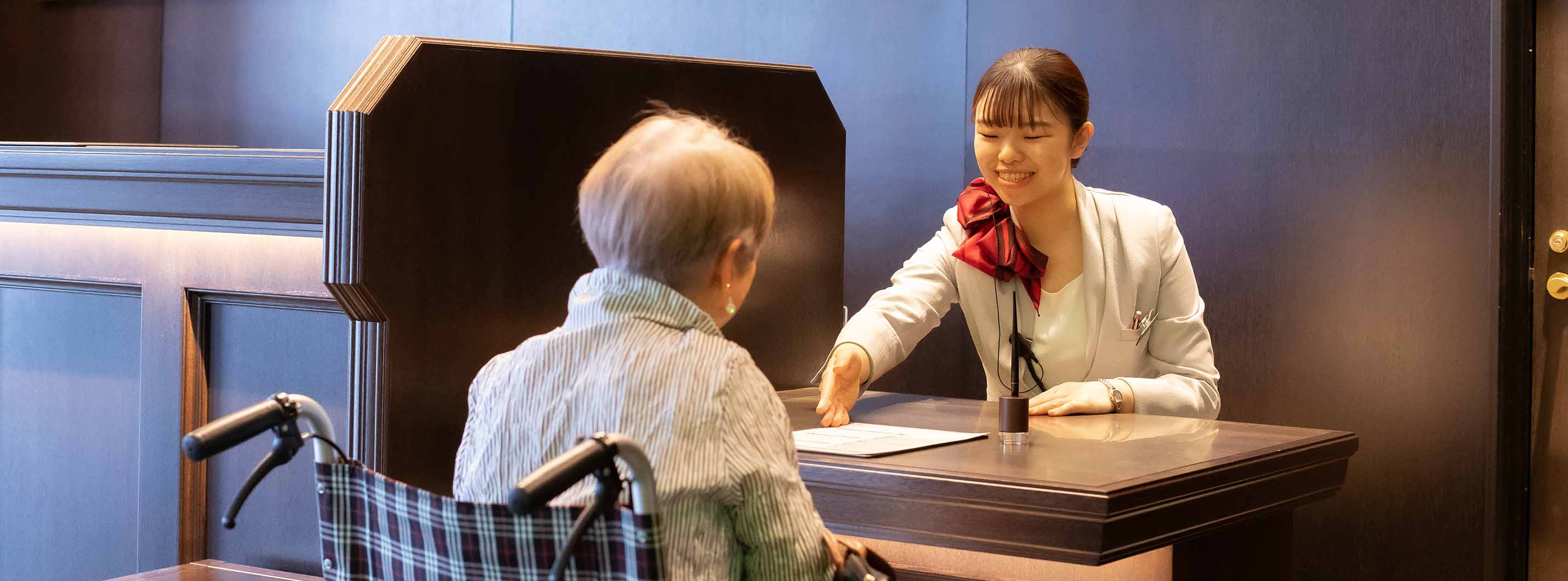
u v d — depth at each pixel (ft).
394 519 3.57
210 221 7.20
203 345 7.62
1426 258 9.52
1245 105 10.27
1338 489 6.35
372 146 5.89
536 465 3.71
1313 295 10.03
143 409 7.75
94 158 7.43
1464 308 9.37
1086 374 7.67
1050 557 4.87
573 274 6.95
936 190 11.82
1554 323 9.04
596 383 3.73
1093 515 4.73
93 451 8.16
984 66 11.50
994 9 11.44
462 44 6.35
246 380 7.52
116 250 7.84
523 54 6.61
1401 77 9.58
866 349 7.32
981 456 5.54
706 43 12.96
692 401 3.65
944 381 11.96
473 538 3.38
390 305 6.03
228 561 7.63
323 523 3.74
